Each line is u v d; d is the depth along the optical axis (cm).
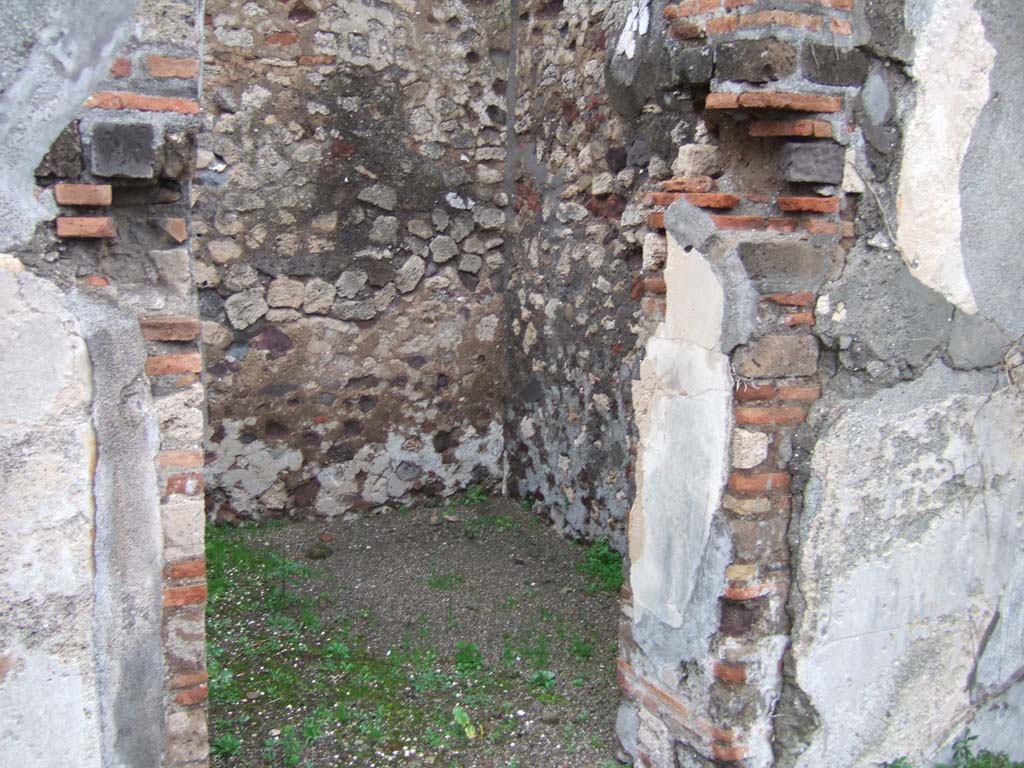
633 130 413
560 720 342
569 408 496
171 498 227
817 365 265
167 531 228
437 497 559
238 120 477
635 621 309
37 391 207
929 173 266
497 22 527
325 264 507
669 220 276
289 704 345
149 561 226
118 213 216
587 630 410
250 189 485
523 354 539
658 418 288
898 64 255
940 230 271
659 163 385
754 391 257
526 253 528
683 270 272
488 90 532
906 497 282
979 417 290
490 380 561
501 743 328
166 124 211
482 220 543
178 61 210
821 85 246
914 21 254
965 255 277
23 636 214
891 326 270
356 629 408
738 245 253
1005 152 276
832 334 263
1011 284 286
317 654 384
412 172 520
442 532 520
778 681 279
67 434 211
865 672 288
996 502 300
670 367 281
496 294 554
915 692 299
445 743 326
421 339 539
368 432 534
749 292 254
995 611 310
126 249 217
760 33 241
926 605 294
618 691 360
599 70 441
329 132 497
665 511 289
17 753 217
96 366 213
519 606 432
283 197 492
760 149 261
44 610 215
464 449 561
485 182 540
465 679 368
